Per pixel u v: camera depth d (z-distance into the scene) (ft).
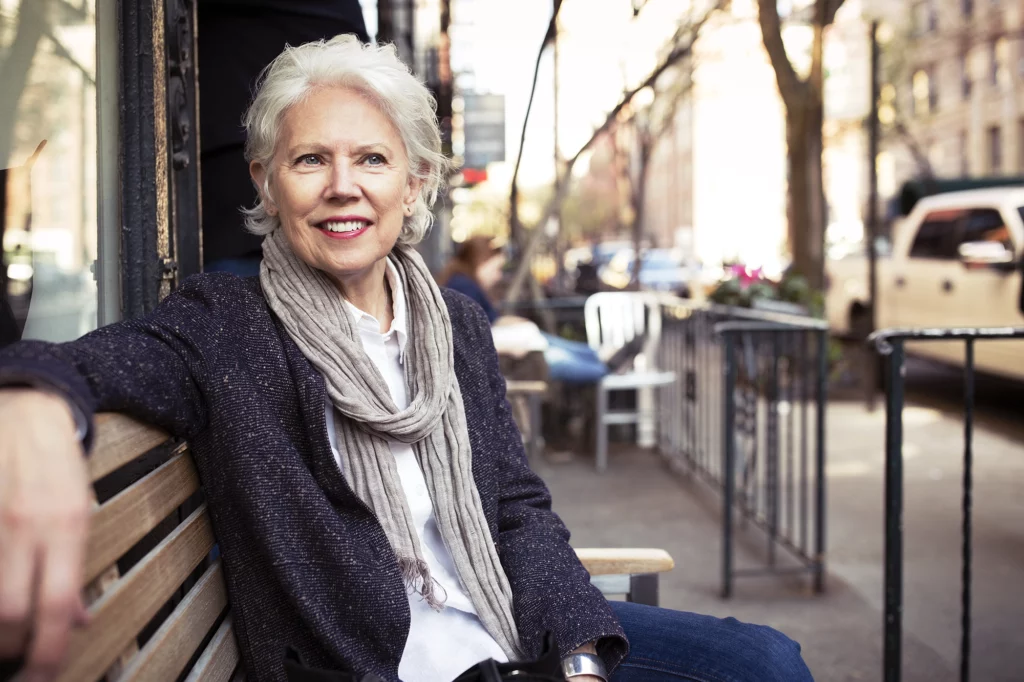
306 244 4.78
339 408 4.63
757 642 5.27
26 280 5.67
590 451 23.25
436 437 4.97
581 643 4.77
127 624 3.34
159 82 5.96
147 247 5.90
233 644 4.60
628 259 89.86
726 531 13.21
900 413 8.70
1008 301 26.63
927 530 16.34
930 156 91.35
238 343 4.51
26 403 2.83
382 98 4.87
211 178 8.00
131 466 4.66
